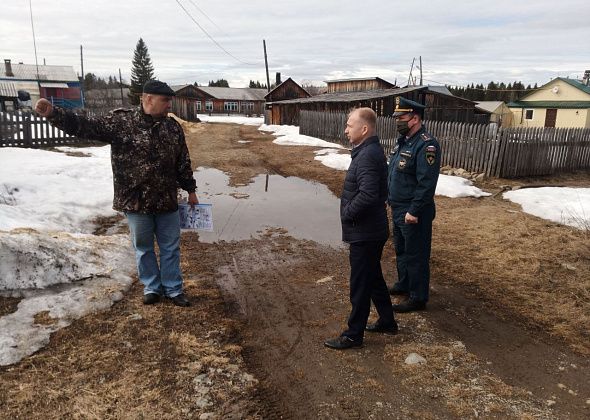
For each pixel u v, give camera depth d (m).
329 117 20.62
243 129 31.41
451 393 2.99
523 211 7.81
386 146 15.35
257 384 3.02
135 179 3.71
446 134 12.09
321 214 7.59
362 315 3.43
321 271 5.07
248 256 5.49
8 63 49.66
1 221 5.01
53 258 4.15
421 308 4.19
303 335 3.69
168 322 3.69
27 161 9.42
